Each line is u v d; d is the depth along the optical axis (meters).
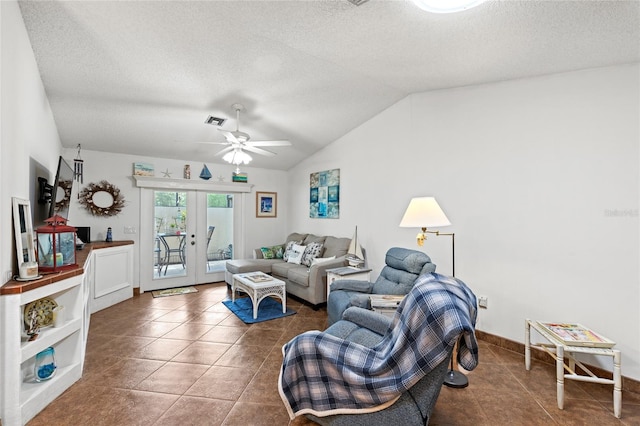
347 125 4.41
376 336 2.12
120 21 2.23
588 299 2.42
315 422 1.88
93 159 4.51
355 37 2.41
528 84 2.75
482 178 3.05
